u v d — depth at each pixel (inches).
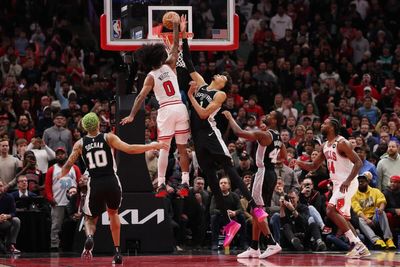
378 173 611.8
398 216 586.2
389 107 776.3
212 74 776.9
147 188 502.3
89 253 405.7
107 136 400.8
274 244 451.5
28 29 916.0
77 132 639.8
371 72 828.6
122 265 401.7
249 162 601.6
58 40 855.1
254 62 851.4
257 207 427.5
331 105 730.8
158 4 528.7
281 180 578.9
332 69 842.2
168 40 513.0
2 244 542.0
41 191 593.3
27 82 776.9
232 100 708.7
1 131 634.2
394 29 948.0
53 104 674.8
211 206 577.0
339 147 449.7
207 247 587.8
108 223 496.4
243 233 573.3
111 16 522.9
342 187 447.8
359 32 896.3
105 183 397.4
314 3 943.7
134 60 479.8
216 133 427.5
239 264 404.2
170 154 613.3
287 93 798.5
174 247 568.7
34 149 611.2
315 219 563.5
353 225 577.0
